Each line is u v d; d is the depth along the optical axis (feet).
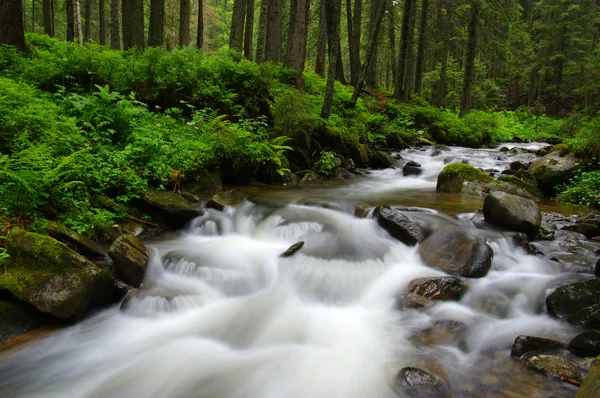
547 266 20.94
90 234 20.34
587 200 32.73
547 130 92.02
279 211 26.91
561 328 16.34
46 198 20.12
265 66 42.93
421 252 22.44
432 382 13.17
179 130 32.22
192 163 29.45
